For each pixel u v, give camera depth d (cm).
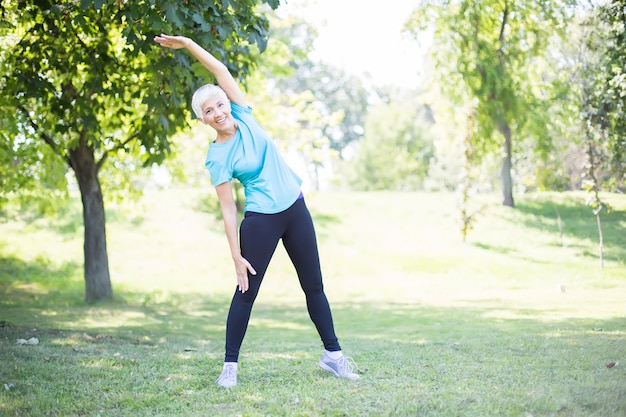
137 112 974
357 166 4422
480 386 329
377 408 292
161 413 298
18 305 1057
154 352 500
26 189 1236
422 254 1617
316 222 1909
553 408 282
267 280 1552
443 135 2095
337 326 796
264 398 318
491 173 2431
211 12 498
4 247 1622
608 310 719
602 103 1101
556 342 466
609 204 1275
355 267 1590
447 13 1641
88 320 853
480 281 1389
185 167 1343
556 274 1338
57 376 376
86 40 766
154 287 1448
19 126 977
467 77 1652
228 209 355
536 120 1662
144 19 511
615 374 345
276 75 1438
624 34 991
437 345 500
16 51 684
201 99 349
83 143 1062
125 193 1300
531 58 1653
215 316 994
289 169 364
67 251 1636
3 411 301
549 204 1766
